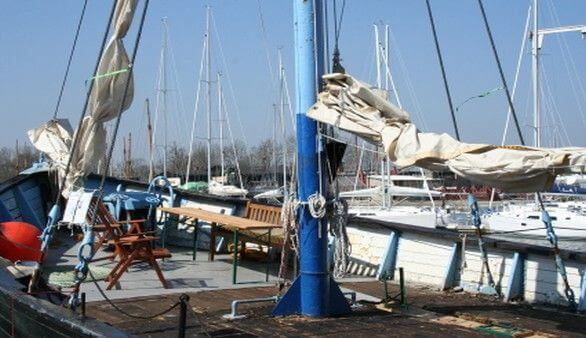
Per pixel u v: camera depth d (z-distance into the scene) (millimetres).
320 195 5547
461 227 7230
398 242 7980
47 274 7469
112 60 5105
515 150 4215
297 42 5602
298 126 5621
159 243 10195
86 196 5934
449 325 5348
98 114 5180
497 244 6793
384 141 4812
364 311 5895
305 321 5395
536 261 6539
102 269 7617
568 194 22438
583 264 6184
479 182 4391
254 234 7926
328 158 5613
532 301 6480
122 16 5051
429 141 4574
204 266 8367
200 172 42875
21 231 6918
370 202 26469
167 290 6715
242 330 5070
